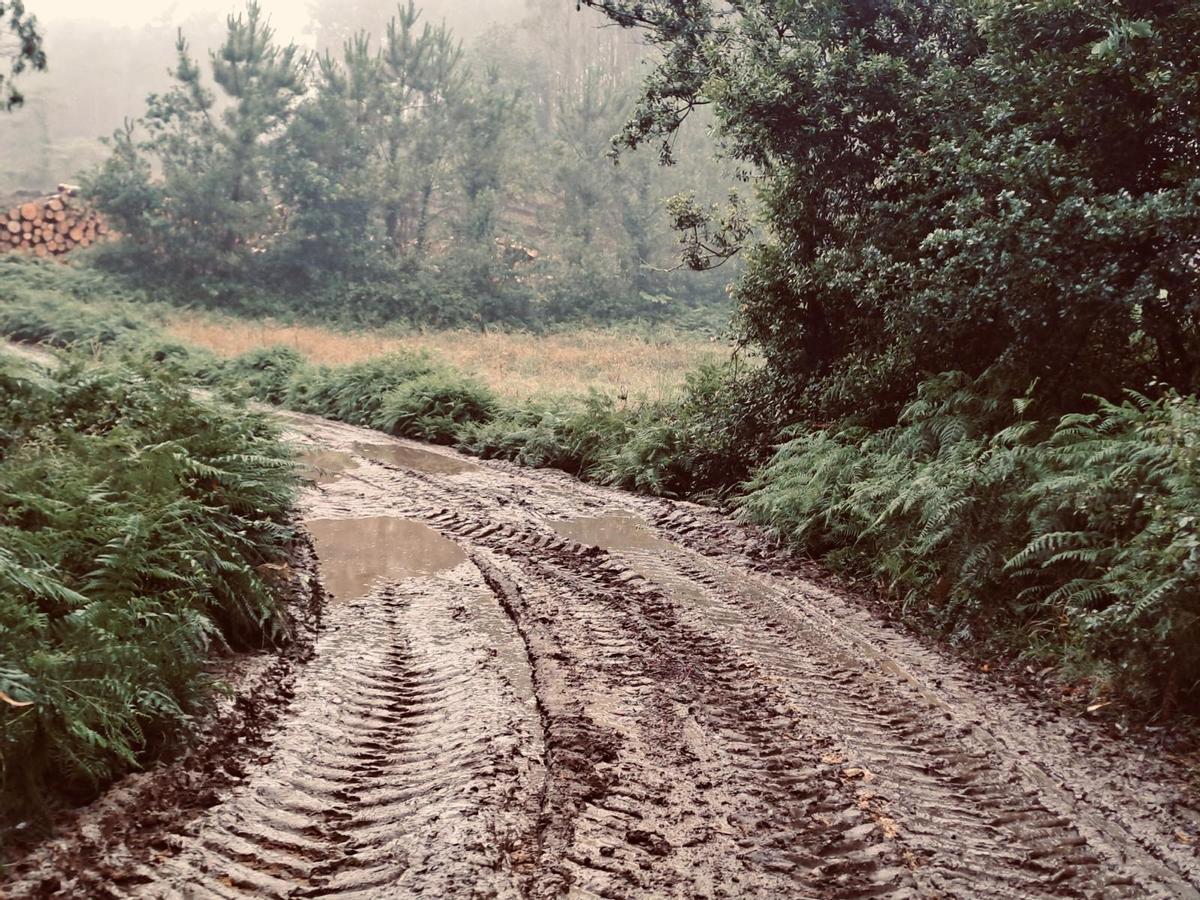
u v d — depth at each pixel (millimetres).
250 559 6711
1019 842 3891
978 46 9664
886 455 8703
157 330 26062
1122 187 7809
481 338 30359
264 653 5531
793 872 3494
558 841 3562
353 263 34969
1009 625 6562
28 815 3332
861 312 10609
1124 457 6391
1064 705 5488
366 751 4398
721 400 12594
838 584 7887
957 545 7109
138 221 33688
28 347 22969
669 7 12695
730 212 13641
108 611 4285
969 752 4781
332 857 3418
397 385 17875
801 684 5590
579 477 12750
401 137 36188
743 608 7078
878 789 4270
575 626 6355
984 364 9250
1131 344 8609
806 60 10008
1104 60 7406
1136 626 5406
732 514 10336
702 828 3771
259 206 34188
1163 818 4160
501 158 36281
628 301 36844
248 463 7227
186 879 3164
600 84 41062
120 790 3688
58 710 3535
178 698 4328
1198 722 5102
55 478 5457
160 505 5457
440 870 3293
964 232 8227
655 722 4832
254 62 34094
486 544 8609
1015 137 7988
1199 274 7305
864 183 10570
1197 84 7016
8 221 33625
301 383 19703
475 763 4188
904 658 6199
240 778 3996
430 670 5477
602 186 37812
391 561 7938
